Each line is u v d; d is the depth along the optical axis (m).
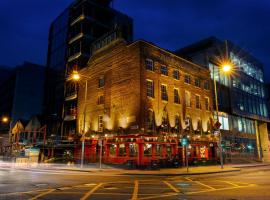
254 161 43.72
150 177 18.95
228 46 48.84
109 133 32.38
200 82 39.56
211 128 39.03
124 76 32.03
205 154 36.75
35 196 10.15
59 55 53.28
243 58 53.16
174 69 35.25
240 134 47.12
